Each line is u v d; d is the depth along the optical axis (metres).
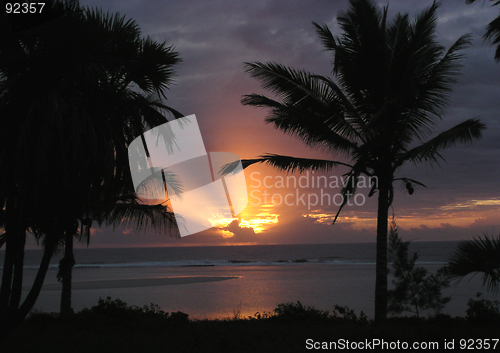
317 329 10.77
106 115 7.47
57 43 6.45
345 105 10.60
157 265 66.56
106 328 10.34
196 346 8.54
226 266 61.06
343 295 23.11
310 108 10.85
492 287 6.85
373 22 10.67
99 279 37.44
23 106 6.81
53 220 7.37
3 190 6.84
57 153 6.70
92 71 6.70
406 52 10.52
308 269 49.16
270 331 10.45
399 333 9.62
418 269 10.09
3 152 6.40
